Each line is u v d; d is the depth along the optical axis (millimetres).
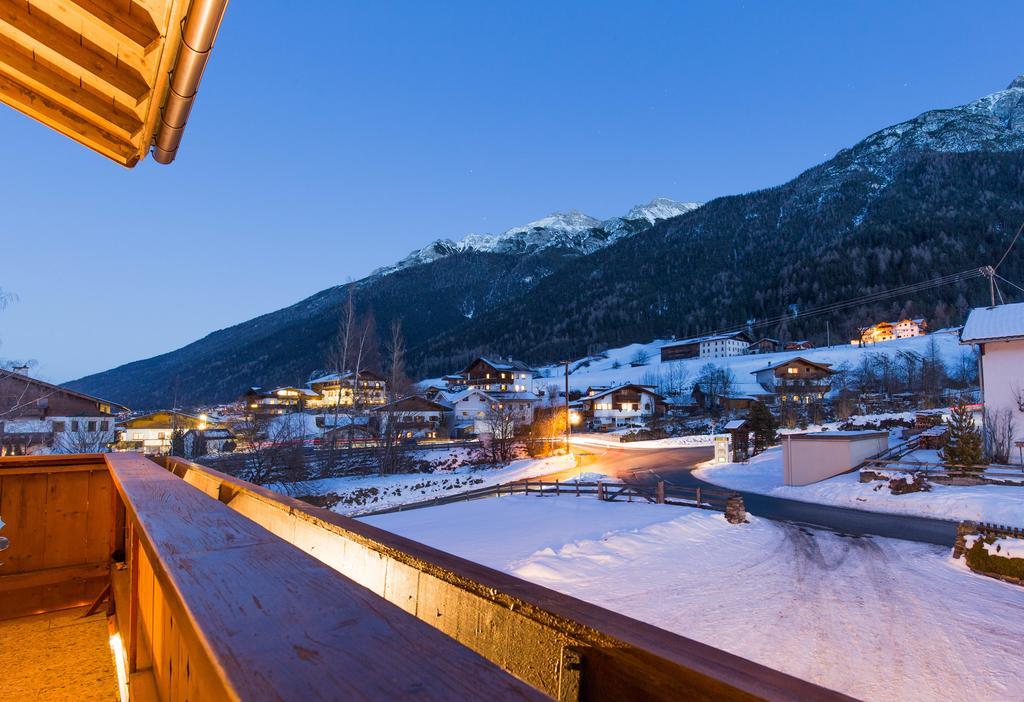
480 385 86688
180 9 2270
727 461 31500
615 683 803
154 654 1799
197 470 3947
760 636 7309
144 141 3439
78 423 30812
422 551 1493
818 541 13328
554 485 25969
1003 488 17484
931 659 6508
